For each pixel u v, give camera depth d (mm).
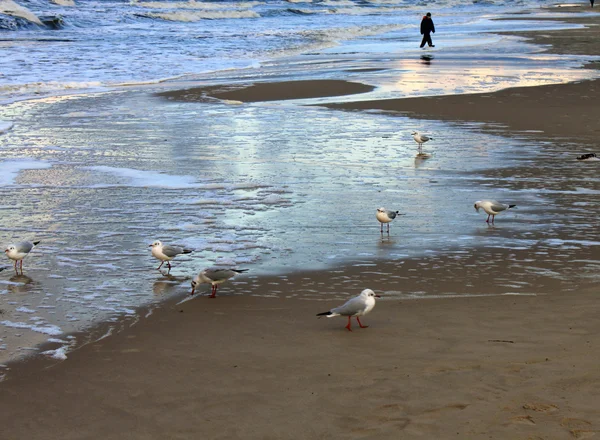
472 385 6434
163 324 8391
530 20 76500
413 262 10438
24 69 37344
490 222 12406
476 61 38219
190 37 57031
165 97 27734
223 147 18828
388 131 20656
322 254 10844
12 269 10430
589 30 60031
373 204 13539
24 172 16344
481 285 9414
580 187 14648
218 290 9484
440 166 16500
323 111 24062
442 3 124750
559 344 7258
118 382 6902
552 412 5863
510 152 17797
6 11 64188
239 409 6266
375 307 8719
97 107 25641
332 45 50906
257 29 66562
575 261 10367
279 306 8875
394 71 34312
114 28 66750
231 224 12430
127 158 17688
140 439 5867
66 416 6297
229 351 7539
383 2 123188
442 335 7715
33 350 7754
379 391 6441
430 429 5738
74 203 13828
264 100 26672
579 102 24609
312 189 14656
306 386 6633
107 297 9328
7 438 5965
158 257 10250
